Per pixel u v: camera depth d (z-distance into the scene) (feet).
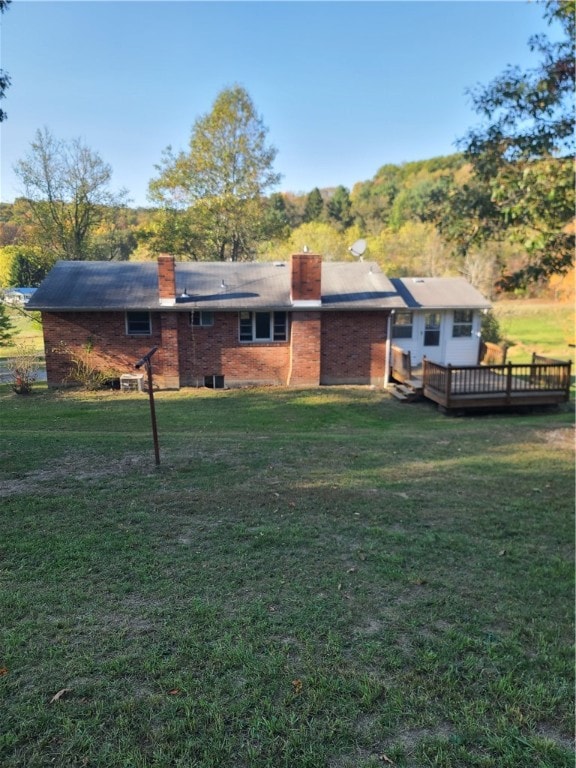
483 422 43.27
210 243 117.91
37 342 78.95
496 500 22.08
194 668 9.84
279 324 55.88
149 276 59.11
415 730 8.64
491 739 8.48
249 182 117.70
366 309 55.26
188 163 115.34
